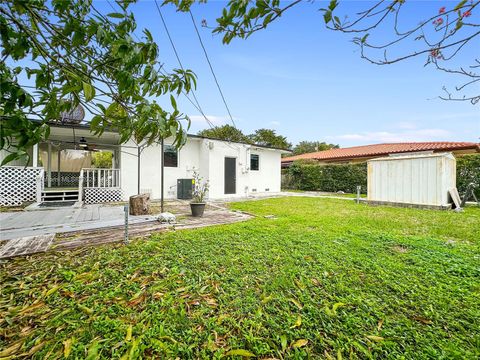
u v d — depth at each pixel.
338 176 14.83
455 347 1.46
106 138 10.21
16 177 7.38
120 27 1.21
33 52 1.10
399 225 4.84
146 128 1.18
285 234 4.02
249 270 2.56
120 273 2.49
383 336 1.56
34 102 1.03
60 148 10.67
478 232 4.18
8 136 0.88
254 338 1.54
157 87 1.29
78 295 2.06
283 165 20.19
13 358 1.38
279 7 1.30
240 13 1.31
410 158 7.73
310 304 1.93
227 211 6.85
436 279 2.34
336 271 2.54
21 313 1.79
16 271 2.51
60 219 5.15
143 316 1.77
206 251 3.13
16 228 4.24
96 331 1.60
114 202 8.75
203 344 1.52
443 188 7.15
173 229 4.39
